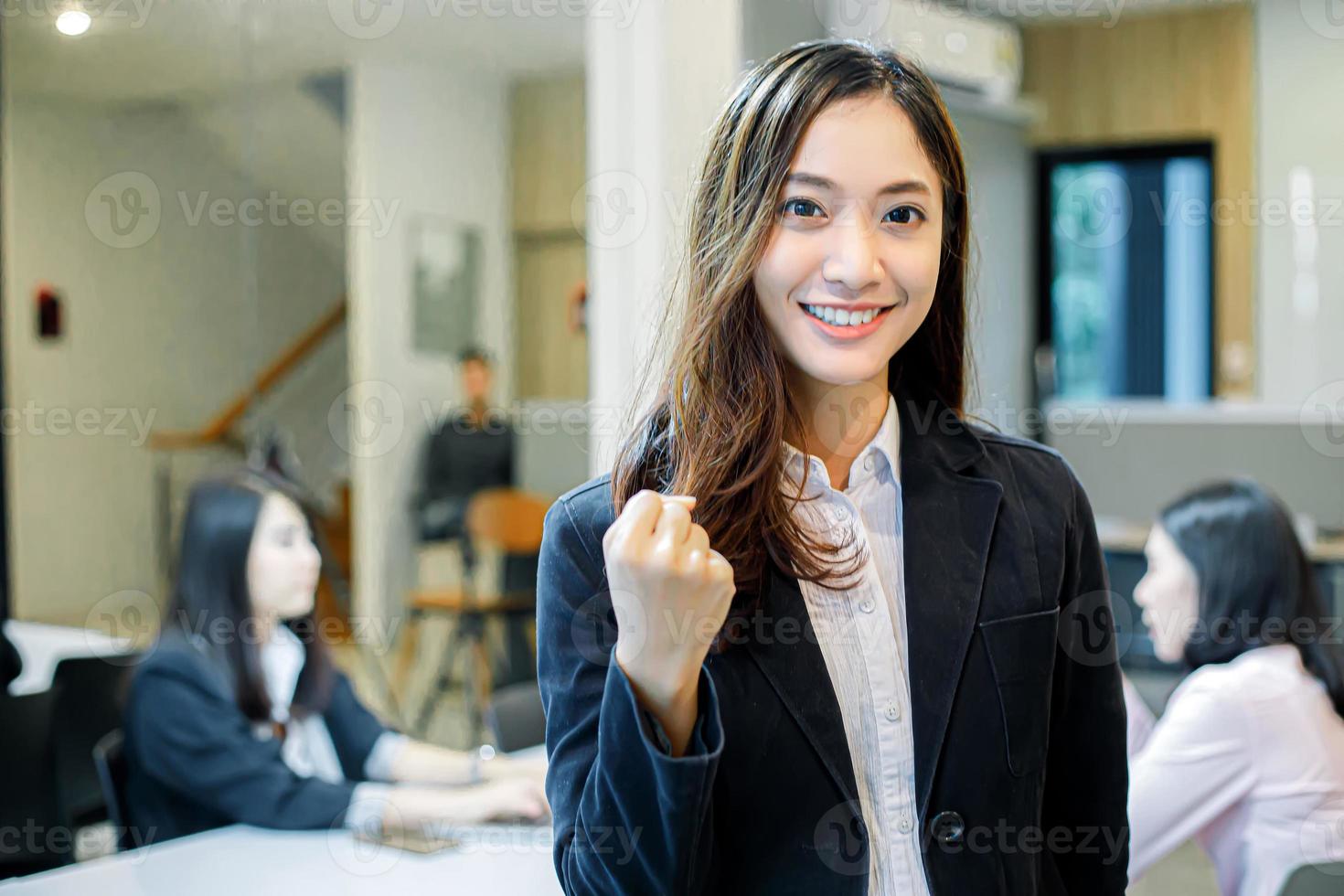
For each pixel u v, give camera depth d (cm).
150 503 345
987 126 459
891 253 69
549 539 76
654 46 249
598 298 258
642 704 63
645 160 252
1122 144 523
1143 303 541
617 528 61
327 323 367
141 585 343
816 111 68
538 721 215
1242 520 152
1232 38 504
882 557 78
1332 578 281
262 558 195
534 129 361
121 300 347
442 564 365
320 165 369
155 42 350
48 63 340
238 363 359
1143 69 518
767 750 70
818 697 71
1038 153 531
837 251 68
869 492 79
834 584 73
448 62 365
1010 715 74
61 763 222
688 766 61
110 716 231
